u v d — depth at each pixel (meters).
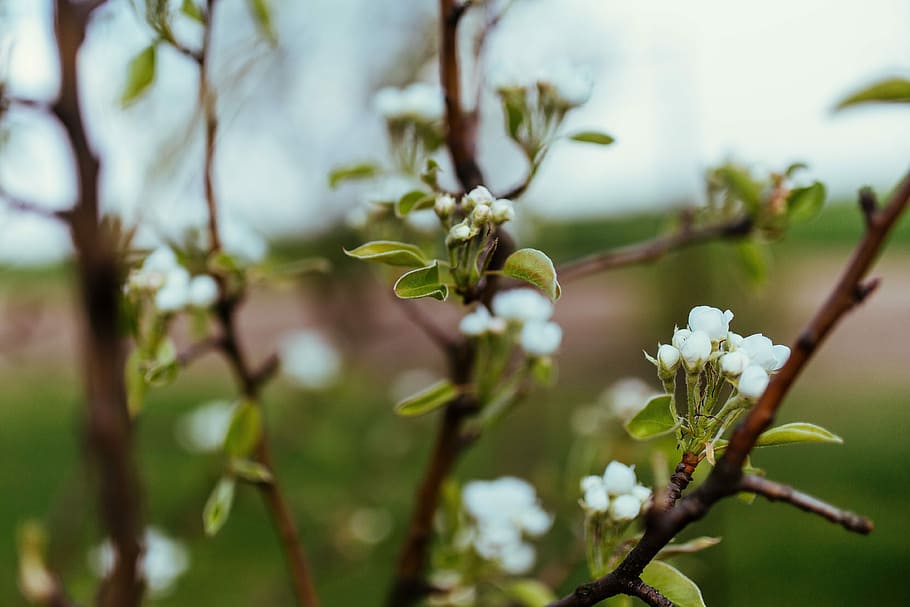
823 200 0.70
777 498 0.48
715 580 0.89
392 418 1.75
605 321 4.17
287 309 5.70
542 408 1.33
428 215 0.66
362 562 1.40
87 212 0.64
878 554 1.98
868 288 0.47
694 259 1.50
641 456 0.74
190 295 0.61
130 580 0.68
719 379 0.51
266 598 1.32
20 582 0.70
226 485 0.63
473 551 0.66
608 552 0.54
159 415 3.38
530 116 0.59
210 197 0.62
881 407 3.19
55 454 3.18
